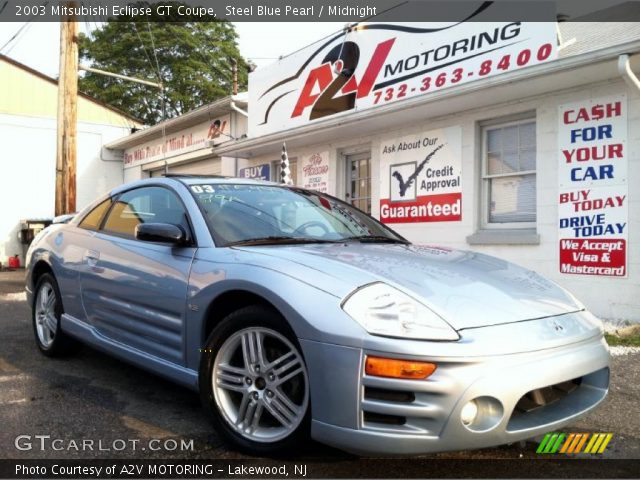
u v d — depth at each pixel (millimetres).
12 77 16438
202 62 25203
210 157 13742
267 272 2748
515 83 6219
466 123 7535
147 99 24609
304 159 10375
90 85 24531
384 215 8766
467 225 7535
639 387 3900
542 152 6688
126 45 24328
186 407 3516
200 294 3021
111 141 17875
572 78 6012
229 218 3445
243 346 2818
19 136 16375
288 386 2674
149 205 3912
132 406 3527
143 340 3541
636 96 5863
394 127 8539
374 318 2387
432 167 7988
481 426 2283
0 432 3102
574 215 6371
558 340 2496
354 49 8883
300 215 3797
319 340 2426
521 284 2934
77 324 4215
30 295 4984
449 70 7359
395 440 2283
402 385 2258
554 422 2484
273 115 10656
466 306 2500
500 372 2287
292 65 10195
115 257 3797
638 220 5859
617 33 6562
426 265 2949
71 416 3348
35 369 4375
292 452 2658
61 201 10422
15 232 16281
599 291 6164
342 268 2721
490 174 7441
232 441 2809
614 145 6035
